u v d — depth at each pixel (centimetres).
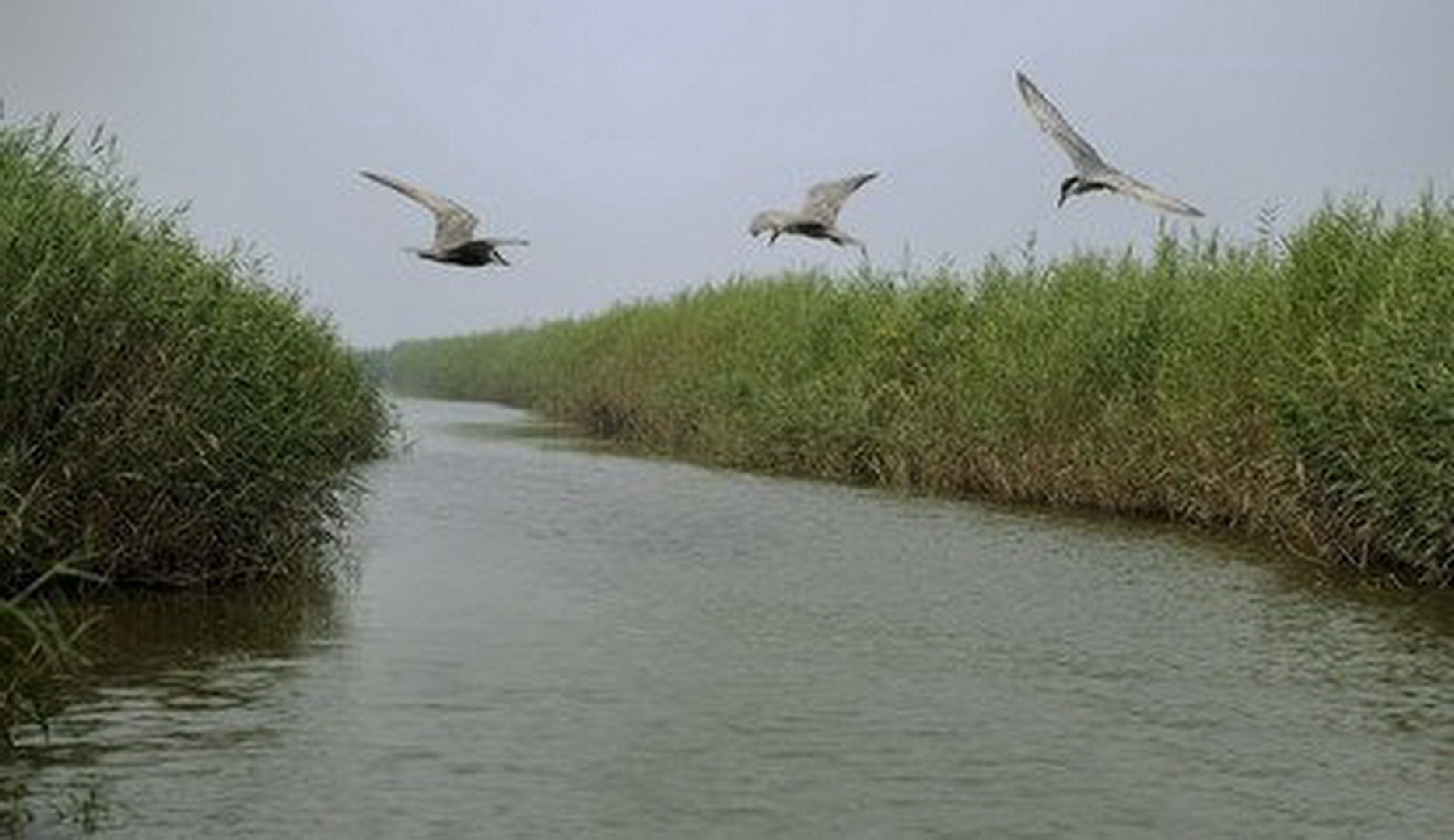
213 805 855
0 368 1319
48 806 847
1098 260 2695
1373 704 1139
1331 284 2012
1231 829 858
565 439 3844
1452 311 1711
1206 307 2275
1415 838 849
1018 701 1130
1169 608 1498
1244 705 1127
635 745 995
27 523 1264
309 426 1636
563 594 1528
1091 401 2383
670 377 3825
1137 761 984
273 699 1081
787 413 2975
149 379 1405
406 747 976
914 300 2988
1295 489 1862
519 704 1091
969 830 845
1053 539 1948
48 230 1347
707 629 1368
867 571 1694
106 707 1050
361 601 1459
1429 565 1639
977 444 2508
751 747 997
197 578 1471
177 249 1520
